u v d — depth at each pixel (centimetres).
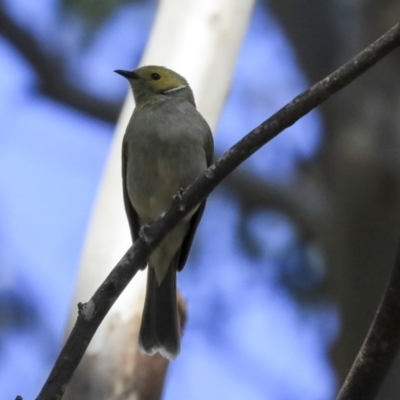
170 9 981
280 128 570
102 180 915
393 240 1080
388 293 529
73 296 816
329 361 1096
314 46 1348
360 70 549
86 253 830
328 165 1191
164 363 814
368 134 1155
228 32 963
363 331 1041
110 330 809
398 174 1108
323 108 1209
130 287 836
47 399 551
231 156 587
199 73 963
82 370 788
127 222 847
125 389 789
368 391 557
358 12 1307
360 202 1109
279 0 1387
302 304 1305
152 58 985
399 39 540
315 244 1314
